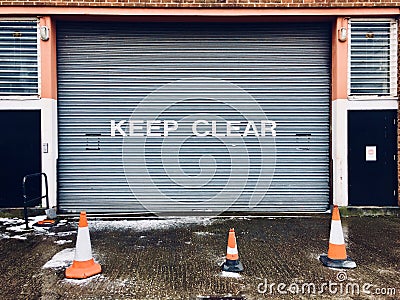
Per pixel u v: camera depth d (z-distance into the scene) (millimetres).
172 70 8766
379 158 8570
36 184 8367
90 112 8672
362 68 8578
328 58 8805
